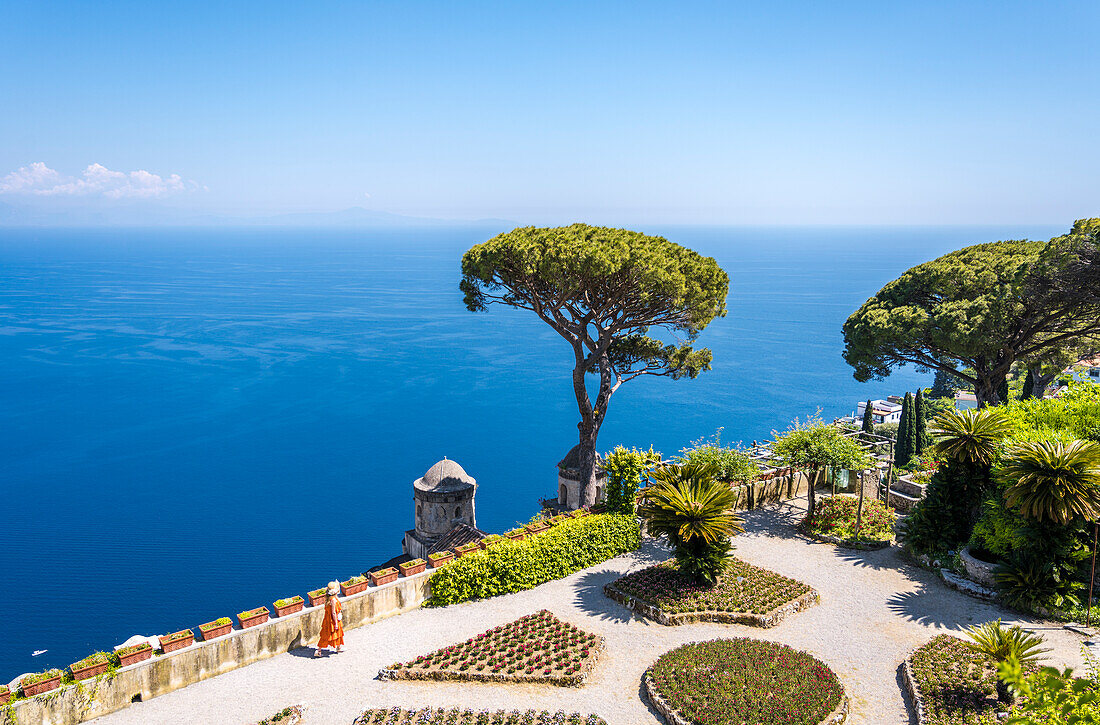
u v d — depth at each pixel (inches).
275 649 805.2
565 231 1375.5
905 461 1873.8
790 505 1327.5
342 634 816.9
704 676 732.7
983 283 1614.2
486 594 957.2
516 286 1396.4
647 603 908.0
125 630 2802.7
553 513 1596.9
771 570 1021.8
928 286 1745.8
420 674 756.0
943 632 840.9
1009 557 936.9
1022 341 1589.6
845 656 796.6
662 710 689.6
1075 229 1380.4
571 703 714.8
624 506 1135.6
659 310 1384.1
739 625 870.4
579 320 1409.9
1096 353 1830.7
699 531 922.7
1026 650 698.2
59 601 3073.3
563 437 6087.6
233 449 5851.4
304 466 5374.0
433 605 930.1
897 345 1684.3
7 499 4726.9
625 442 5693.9
